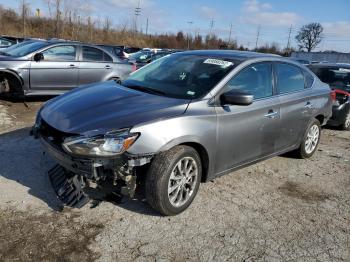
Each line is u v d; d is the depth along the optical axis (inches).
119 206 144.6
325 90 227.6
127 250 119.6
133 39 2091.5
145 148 127.2
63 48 334.0
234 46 2805.1
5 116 269.1
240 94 146.4
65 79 333.4
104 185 136.5
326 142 279.1
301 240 136.0
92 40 1701.5
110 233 127.4
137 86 166.9
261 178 189.8
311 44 3063.5
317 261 124.8
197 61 174.2
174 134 132.6
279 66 190.7
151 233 130.0
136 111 135.6
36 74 316.2
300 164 217.5
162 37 2443.4
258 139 172.9
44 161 181.6
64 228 127.3
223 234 134.3
